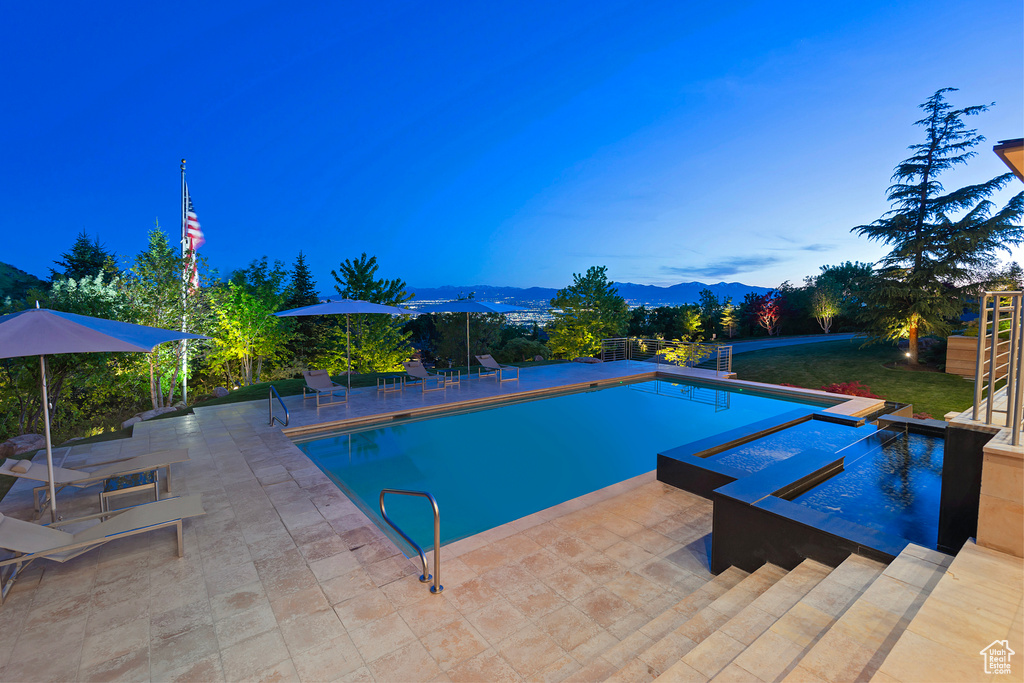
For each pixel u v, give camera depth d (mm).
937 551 3283
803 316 33906
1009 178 15219
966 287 16031
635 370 15789
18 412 12906
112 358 12969
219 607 3469
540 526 4977
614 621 3387
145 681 2719
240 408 10336
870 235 17797
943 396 13805
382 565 4109
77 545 3566
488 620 3361
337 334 21000
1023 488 2881
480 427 9766
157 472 5461
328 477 6277
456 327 27203
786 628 2611
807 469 4770
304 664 2879
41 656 2918
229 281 21391
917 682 1954
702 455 5887
